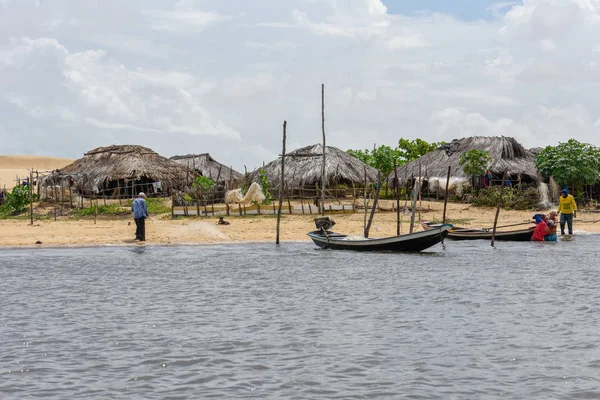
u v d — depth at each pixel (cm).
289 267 2406
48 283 2066
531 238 3206
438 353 1247
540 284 2014
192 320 1536
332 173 5153
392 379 1099
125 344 1322
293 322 1511
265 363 1189
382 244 2792
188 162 6462
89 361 1209
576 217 4116
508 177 4903
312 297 1822
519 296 1823
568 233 3453
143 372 1141
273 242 3166
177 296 1845
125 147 5788
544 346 1292
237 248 2973
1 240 3111
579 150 4497
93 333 1414
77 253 2791
